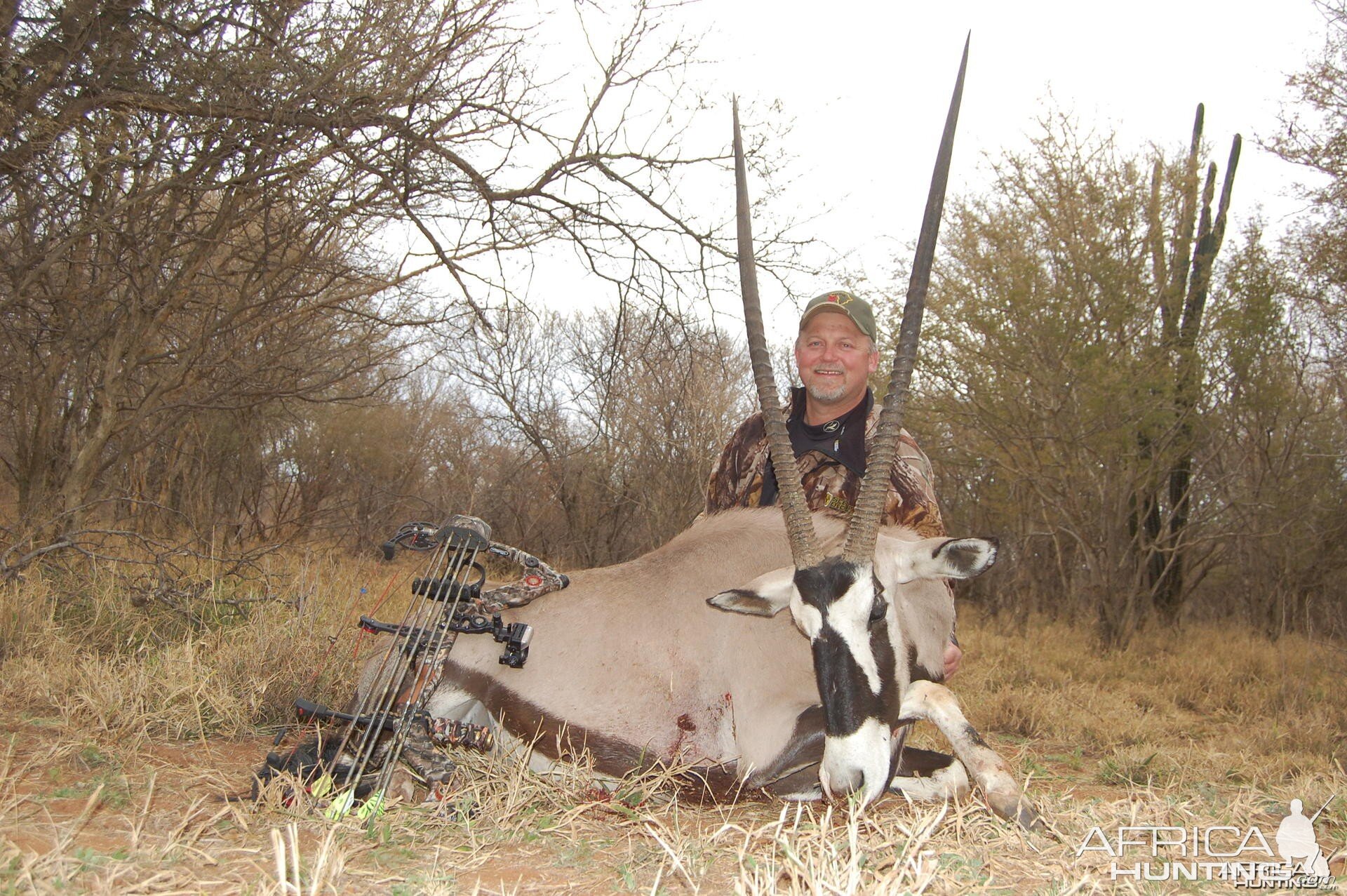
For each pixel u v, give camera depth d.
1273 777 5.00
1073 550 13.72
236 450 11.59
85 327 7.24
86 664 4.51
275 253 8.27
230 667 4.72
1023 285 11.38
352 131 6.90
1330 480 13.84
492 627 3.69
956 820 3.23
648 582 3.99
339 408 14.10
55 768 3.48
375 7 6.85
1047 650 9.76
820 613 3.38
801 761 3.61
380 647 3.86
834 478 4.43
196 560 7.18
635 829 3.21
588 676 3.81
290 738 4.34
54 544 6.02
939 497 16.19
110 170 6.46
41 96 6.19
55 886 2.37
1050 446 11.63
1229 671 9.09
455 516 3.80
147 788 3.40
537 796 3.49
